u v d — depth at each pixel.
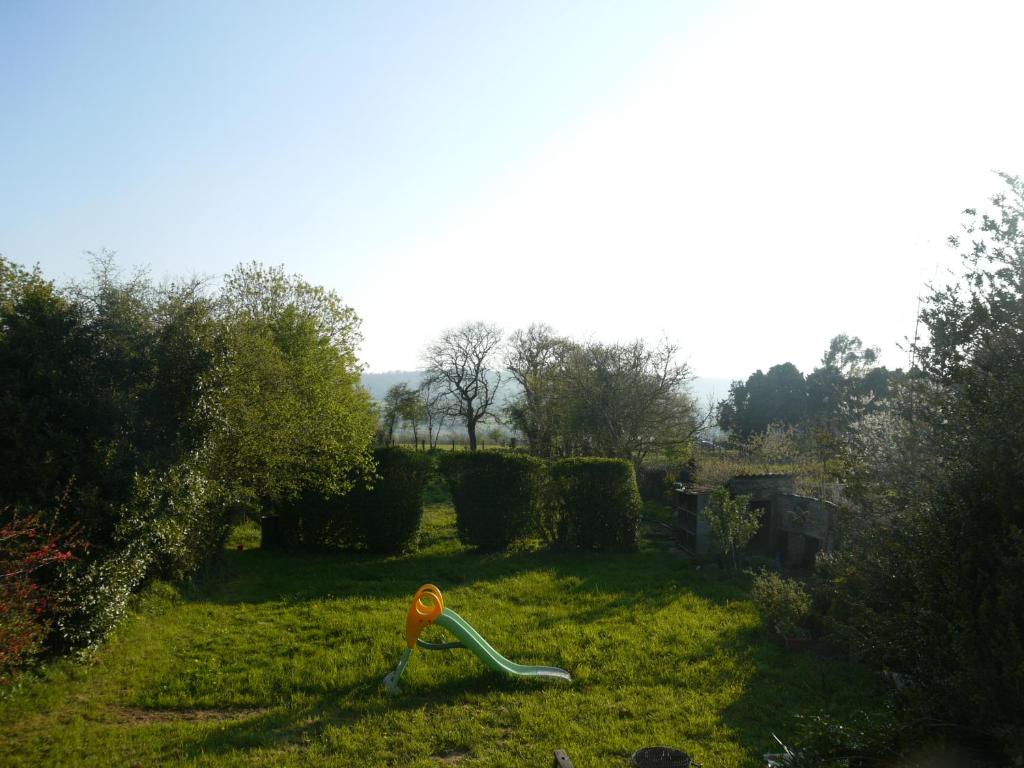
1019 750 3.85
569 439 27.75
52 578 8.02
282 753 6.24
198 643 9.41
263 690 7.72
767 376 38.03
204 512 11.88
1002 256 4.96
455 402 45.09
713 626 10.01
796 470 16.78
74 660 8.16
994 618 3.97
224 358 11.48
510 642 9.28
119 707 7.37
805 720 6.29
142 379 10.45
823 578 11.09
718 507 14.52
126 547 9.02
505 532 16.72
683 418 25.22
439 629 9.89
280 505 17.17
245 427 12.35
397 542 16.78
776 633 9.32
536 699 7.44
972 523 4.20
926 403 5.30
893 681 5.68
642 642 9.23
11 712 6.92
